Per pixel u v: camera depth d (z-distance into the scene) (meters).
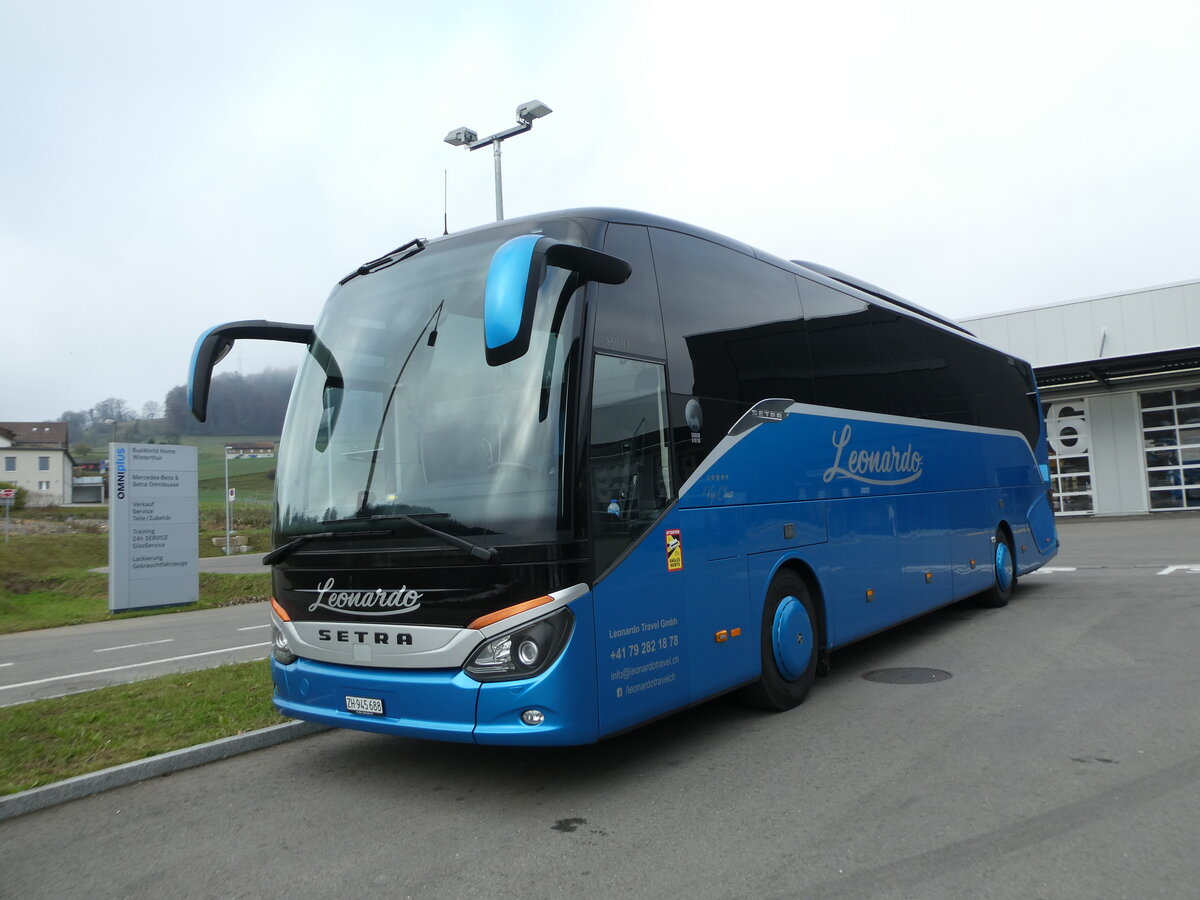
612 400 4.98
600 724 4.63
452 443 4.87
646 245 5.66
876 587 7.97
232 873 4.11
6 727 6.57
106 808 5.16
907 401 9.09
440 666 4.63
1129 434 28.98
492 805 4.88
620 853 4.09
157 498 19.97
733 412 6.13
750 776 5.15
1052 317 28.73
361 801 5.07
